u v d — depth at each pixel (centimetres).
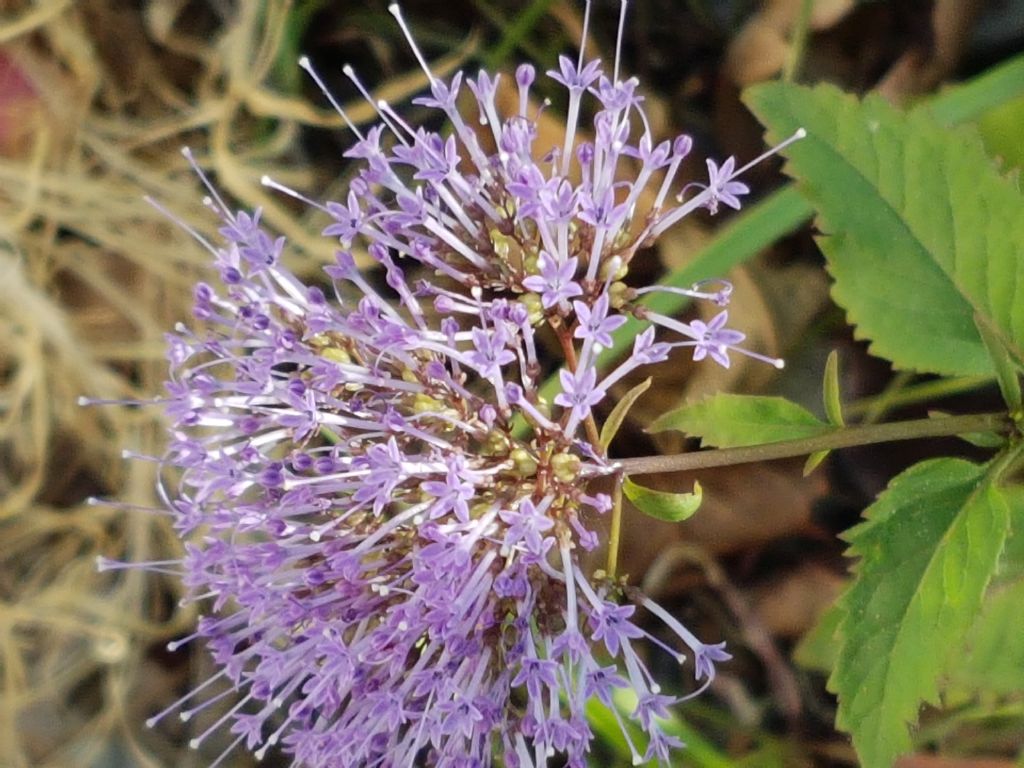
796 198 8
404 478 5
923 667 6
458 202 6
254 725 6
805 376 9
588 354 5
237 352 7
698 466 6
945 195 7
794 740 9
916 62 9
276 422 6
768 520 9
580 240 6
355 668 6
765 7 9
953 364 7
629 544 9
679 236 9
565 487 6
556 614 6
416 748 6
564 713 7
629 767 9
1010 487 7
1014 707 8
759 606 9
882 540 6
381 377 6
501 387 5
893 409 9
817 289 9
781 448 6
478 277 6
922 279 7
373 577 6
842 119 7
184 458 6
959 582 6
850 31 9
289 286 6
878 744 6
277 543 6
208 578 6
